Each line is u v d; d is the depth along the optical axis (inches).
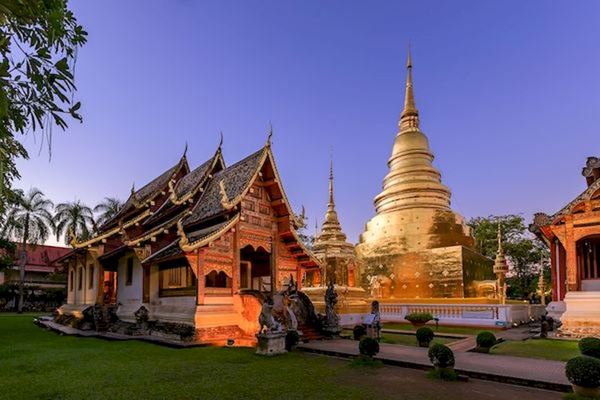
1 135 178.4
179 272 758.5
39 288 2112.5
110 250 925.2
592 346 467.8
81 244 888.9
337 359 498.0
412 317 977.5
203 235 711.7
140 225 944.3
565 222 788.6
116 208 1920.5
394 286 1337.4
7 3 159.8
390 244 1396.4
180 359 490.0
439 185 1481.3
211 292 669.3
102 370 424.5
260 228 765.9
